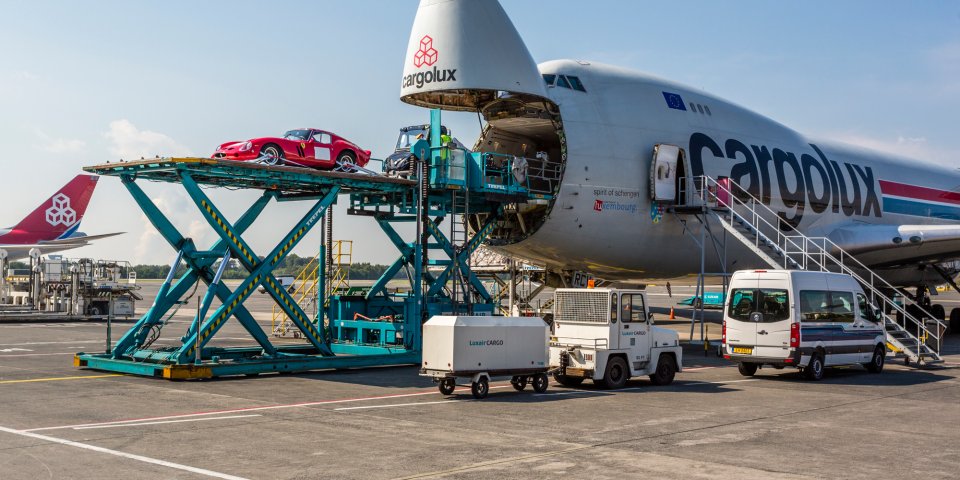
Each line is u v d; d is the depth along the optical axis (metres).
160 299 20.86
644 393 17.91
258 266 21.19
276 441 11.77
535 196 24.84
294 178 21.06
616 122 26.56
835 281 22.05
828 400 17.02
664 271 29.47
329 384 18.78
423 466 10.20
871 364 22.86
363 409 14.98
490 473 9.85
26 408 14.78
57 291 49.06
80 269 48.94
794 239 32.44
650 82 28.84
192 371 19.16
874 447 11.88
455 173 23.50
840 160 35.72
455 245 24.62
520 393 17.70
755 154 30.77
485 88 22.83
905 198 38.66
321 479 9.49
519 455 10.92
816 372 20.92
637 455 11.02
